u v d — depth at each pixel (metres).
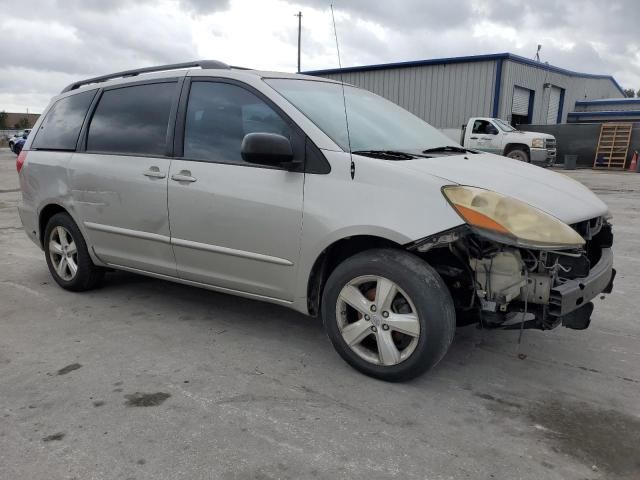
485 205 2.87
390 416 2.89
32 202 5.09
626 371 3.46
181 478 2.38
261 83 3.64
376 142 3.59
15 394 3.10
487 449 2.61
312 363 3.53
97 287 5.04
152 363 3.51
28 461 2.49
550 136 18.70
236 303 4.68
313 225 3.28
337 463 2.49
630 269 5.89
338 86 4.25
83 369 3.42
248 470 2.44
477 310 3.18
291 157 3.24
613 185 15.51
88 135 4.61
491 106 23.55
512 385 3.26
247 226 3.56
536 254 2.94
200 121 3.88
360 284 3.27
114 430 2.74
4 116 80.62
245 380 3.29
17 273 5.67
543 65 26.11
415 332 3.06
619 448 2.62
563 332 4.09
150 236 4.12
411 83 25.47
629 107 30.62
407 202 3.01
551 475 2.42
